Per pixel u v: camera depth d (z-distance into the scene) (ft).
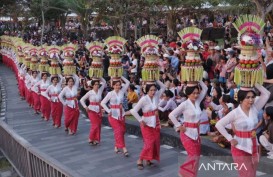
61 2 106.32
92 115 28.71
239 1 59.00
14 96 59.06
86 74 46.09
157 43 22.66
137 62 43.16
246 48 15.72
